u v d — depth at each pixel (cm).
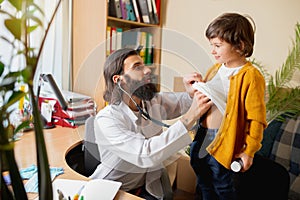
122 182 113
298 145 175
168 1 258
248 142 117
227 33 121
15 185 50
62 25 218
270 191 147
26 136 160
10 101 49
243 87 117
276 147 183
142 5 239
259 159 161
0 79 49
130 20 232
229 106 109
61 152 141
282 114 189
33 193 99
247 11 221
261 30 217
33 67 48
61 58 221
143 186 119
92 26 215
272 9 210
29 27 48
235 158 118
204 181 129
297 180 171
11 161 49
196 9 244
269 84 194
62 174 116
